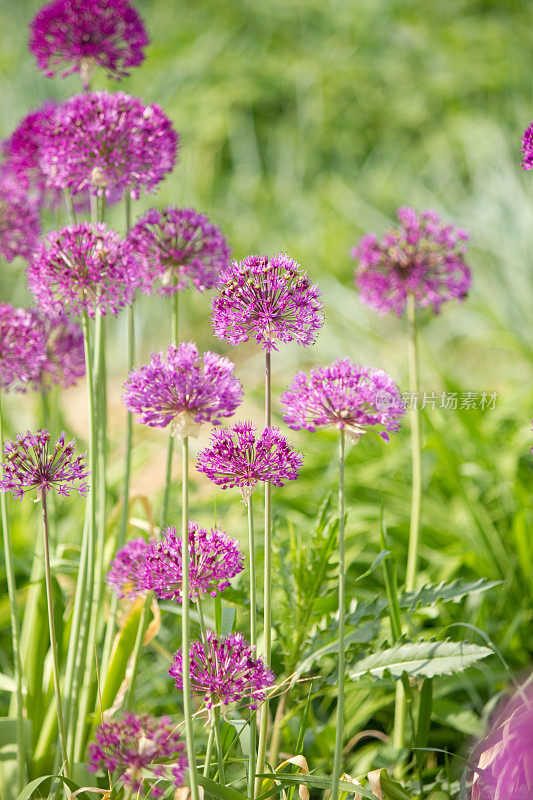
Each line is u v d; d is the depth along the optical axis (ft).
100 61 9.44
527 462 15.76
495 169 26.91
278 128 34.60
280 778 6.21
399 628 8.05
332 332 22.11
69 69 9.60
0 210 9.12
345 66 35.14
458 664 7.25
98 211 8.43
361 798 6.93
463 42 34.65
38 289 7.13
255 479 6.13
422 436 15.30
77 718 8.45
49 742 8.66
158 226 7.67
